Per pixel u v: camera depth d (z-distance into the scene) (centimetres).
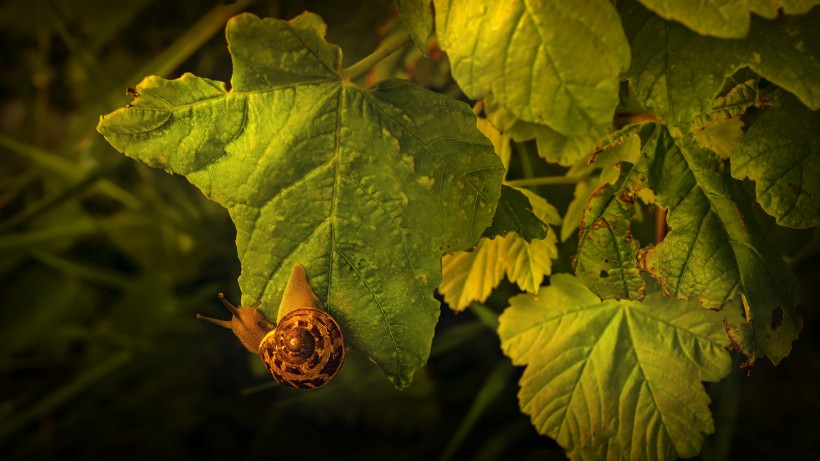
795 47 47
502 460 77
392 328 49
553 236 54
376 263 48
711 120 49
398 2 47
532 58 45
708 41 47
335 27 65
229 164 48
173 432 88
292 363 48
